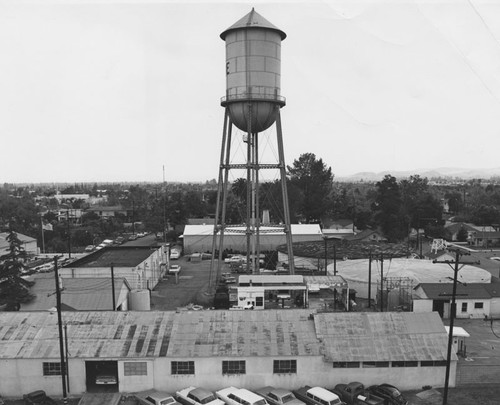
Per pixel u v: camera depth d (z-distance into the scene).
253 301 42.78
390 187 100.88
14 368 25.81
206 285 54.62
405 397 25.31
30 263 72.38
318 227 83.19
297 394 24.88
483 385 26.98
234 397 23.83
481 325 39.62
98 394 25.16
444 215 138.75
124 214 144.00
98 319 28.62
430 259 60.81
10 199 147.88
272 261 67.38
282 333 27.45
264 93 42.72
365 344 26.69
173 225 110.12
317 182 115.81
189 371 25.91
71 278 42.62
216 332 27.50
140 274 47.81
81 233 97.44
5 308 38.44
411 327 27.88
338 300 45.25
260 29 42.28
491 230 101.12
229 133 46.25
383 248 68.44
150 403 24.08
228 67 43.56
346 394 24.55
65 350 26.09
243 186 115.62
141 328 27.83
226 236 79.50
